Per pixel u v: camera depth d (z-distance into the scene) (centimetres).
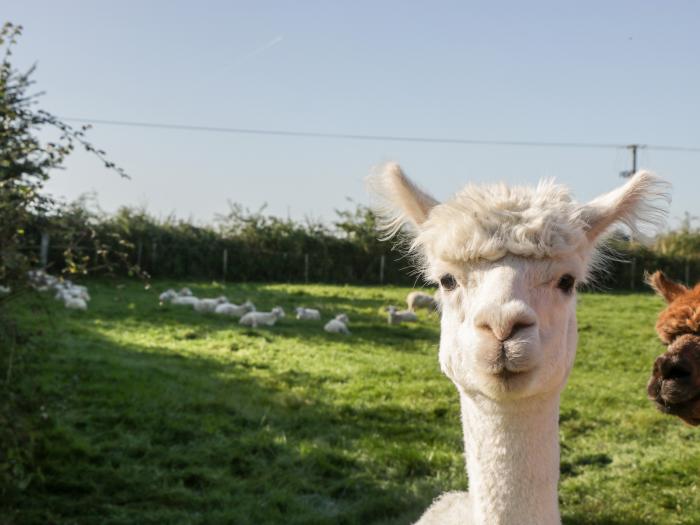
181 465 775
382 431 933
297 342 1600
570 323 279
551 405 281
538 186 281
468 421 299
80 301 1812
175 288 2664
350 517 667
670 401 444
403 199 311
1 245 527
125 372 1116
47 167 556
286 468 781
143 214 3133
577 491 754
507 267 258
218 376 1198
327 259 3378
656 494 743
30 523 618
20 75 551
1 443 549
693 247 3441
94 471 728
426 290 3006
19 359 586
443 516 364
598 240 295
